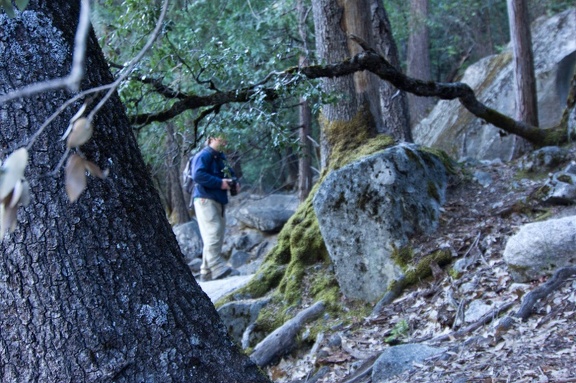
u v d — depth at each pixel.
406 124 10.98
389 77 7.09
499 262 6.07
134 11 6.43
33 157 3.09
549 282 5.15
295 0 11.92
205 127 6.73
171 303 3.39
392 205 6.75
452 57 22.75
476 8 19.66
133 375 3.21
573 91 8.62
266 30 11.34
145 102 6.70
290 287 7.43
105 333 3.17
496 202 7.10
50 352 3.11
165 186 18.89
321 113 8.26
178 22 9.62
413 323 5.95
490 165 8.02
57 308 3.11
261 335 7.14
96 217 3.22
